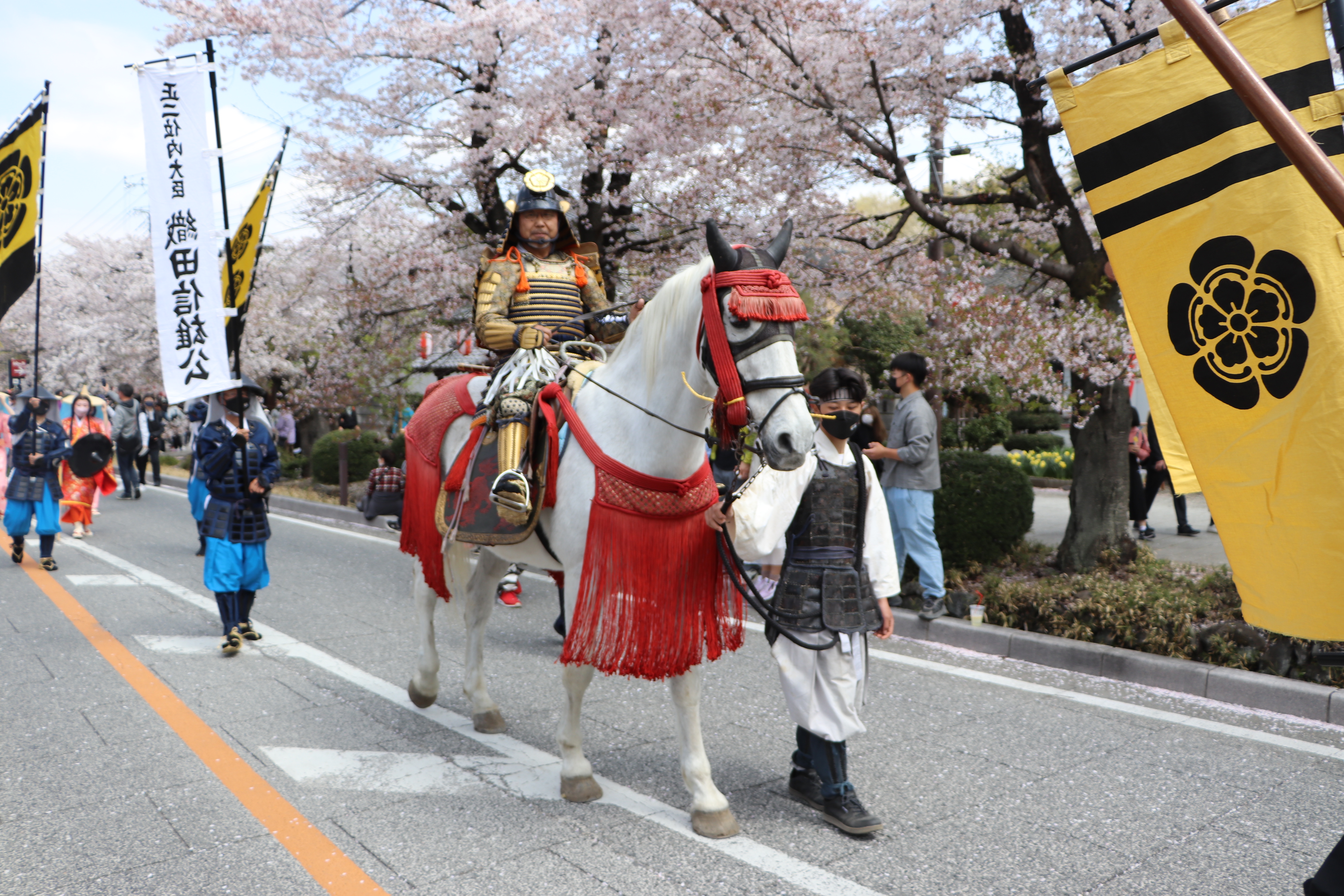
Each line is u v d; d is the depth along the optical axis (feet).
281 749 13.92
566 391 12.02
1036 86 10.48
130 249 77.30
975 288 24.89
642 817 11.60
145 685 17.04
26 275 26.37
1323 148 8.87
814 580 10.94
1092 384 23.93
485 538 12.33
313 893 9.75
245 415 19.86
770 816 11.68
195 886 9.88
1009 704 16.24
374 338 44.57
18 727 14.87
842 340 55.42
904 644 20.74
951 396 38.27
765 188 30.71
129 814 11.65
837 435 11.10
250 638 20.10
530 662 19.06
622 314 13.35
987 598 21.30
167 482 62.69
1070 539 24.86
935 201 27.07
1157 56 9.58
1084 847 10.77
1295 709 15.62
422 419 15.28
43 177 25.88
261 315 61.31
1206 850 10.71
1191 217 9.49
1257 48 9.16
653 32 30.76
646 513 10.72
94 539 36.17
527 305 12.89
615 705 16.20
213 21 34.04
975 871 10.22
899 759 13.60
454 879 10.00
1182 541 32.12
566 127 33.24
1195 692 16.81
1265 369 9.07
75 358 76.33
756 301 8.89
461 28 33.09
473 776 12.91
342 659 19.17
